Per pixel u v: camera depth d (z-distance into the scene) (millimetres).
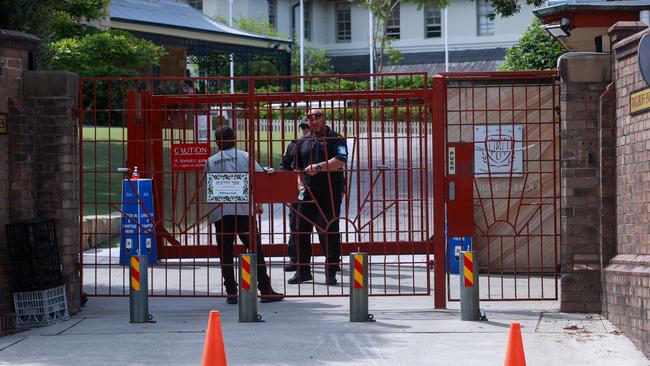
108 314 11867
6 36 11352
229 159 12539
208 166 12648
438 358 9219
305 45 68312
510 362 7367
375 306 12242
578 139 11250
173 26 40375
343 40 72688
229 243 12539
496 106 14320
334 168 13211
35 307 11156
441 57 69688
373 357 9297
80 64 31906
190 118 15984
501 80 13500
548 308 11734
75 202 11883
